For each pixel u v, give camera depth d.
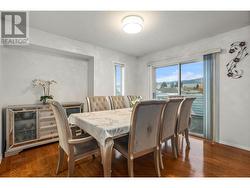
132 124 1.43
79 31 2.70
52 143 2.84
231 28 2.57
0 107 2.14
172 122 2.08
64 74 3.42
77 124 1.98
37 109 2.58
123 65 4.27
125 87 4.29
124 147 1.59
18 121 2.42
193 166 1.95
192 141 2.95
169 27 2.51
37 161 2.10
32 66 2.94
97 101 2.85
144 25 2.43
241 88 2.56
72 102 3.28
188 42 3.29
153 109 1.54
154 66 4.16
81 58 3.68
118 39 3.12
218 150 2.49
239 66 2.58
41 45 2.65
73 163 1.52
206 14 2.09
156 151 1.70
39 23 2.38
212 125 2.93
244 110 2.54
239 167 1.92
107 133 1.40
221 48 2.79
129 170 1.50
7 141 2.24
